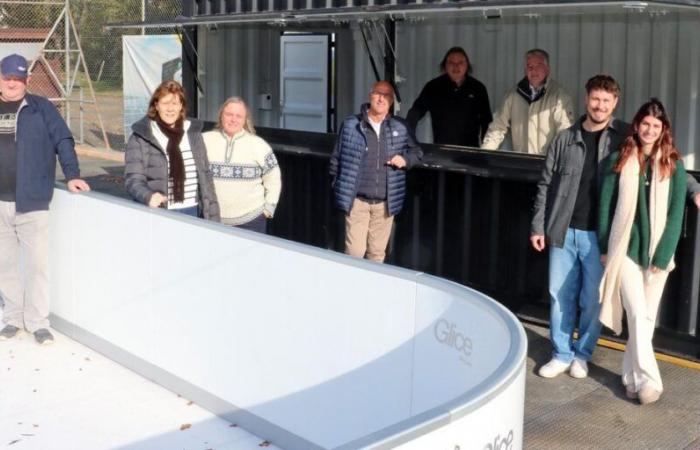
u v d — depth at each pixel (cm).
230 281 536
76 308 671
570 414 524
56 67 1828
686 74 689
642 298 529
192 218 563
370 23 830
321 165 807
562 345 580
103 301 642
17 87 641
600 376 578
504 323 341
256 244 517
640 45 721
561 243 561
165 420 546
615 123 545
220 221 637
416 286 419
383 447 254
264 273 514
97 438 521
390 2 763
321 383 483
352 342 460
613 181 532
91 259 649
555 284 572
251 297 523
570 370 579
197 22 849
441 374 401
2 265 674
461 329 383
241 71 991
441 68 763
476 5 626
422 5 664
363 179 662
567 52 777
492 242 691
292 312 497
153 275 593
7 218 664
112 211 623
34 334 675
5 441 516
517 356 312
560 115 672
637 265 530
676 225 521
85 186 657
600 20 748
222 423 543
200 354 563
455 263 714
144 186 607
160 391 589
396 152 663
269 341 514
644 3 552
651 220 522
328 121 960
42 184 657
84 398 577
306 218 824
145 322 604
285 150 820
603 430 503
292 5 871
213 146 636
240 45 984
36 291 670
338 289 466
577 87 774
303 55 974
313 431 489
